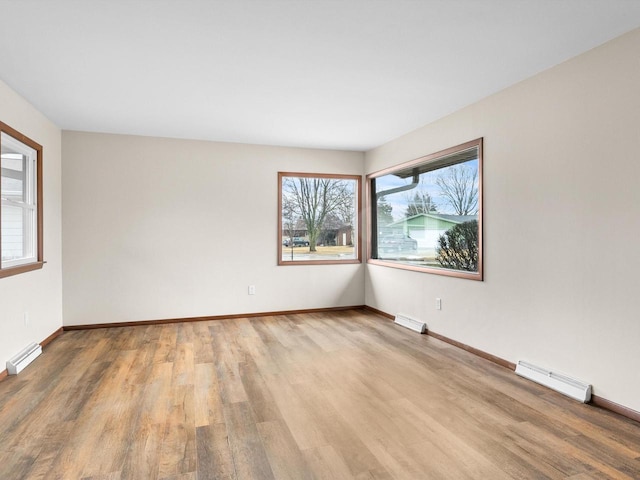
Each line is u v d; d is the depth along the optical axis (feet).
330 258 20.17
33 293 13.00
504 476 6.46
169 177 17.40
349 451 7.20
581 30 8.37
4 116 11.14
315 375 11.03
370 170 19.95
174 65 10.09
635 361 8.38
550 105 10.27
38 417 8.50
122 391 9.91
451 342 14.05
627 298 8.52
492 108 12.18
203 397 9.55
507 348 11.69
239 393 9.79
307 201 19.76
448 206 14.48
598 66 9.07
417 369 11.51
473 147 13.04
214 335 15.30
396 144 17.61
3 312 10.91
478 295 12.81
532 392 9.88
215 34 8.54
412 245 16.79
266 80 11.08
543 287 10.51
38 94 12.10
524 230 11.09
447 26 8.21
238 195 18.39
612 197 8.79
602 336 9.03
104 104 13.05
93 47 9.11
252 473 6.54
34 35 8.55
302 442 7.50
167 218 17.38
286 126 15.69
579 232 9.54
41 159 13.67
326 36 8.63
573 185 9.68
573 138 9.67
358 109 13.60
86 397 9.54
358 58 9.71
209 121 14.97
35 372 11.28
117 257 16.76
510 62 9.96
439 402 9.29
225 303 18.21
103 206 16.58
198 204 17.79
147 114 14.11
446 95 12.29
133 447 7.32
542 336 10.55
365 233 20.56
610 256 8.84
